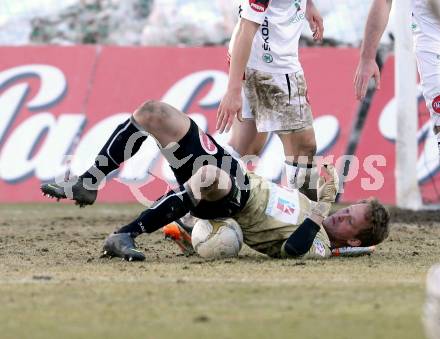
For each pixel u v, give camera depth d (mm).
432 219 30953
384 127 37469
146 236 25094
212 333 12102
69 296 14766
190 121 19781
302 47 39656
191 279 16500
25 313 13430
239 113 20562
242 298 14523
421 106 36031
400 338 11828
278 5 22547
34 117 38438
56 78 38938
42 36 44250
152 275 17078
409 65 33531
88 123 38469
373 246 20562
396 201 35375
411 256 20500
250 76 23094
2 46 39188
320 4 42125
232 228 19469
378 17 21219
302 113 23234
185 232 20438
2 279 16656
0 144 38156
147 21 44406
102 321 12867
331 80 38312
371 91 37844
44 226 29406
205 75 38750
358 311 13469
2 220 31547
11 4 44531
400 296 14672
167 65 39125
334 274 17172
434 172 35656
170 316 13180
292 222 19516
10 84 38719
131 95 38812
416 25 24531
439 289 11383
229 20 43781
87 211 34875
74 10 44969
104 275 17125
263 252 19859
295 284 15867
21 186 37906
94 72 39156
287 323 12688
